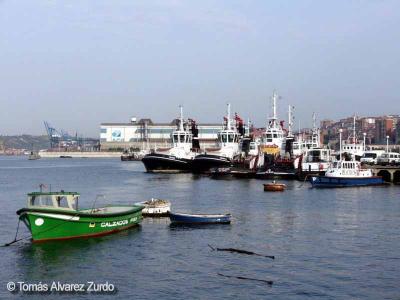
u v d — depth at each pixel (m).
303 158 157.75
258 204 93.38
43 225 55.72
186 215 70.44
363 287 43.09
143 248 55.84
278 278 45.34
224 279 45.12
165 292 41.97
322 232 65.25
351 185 127.38
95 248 55.53
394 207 88.38
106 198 106.69
